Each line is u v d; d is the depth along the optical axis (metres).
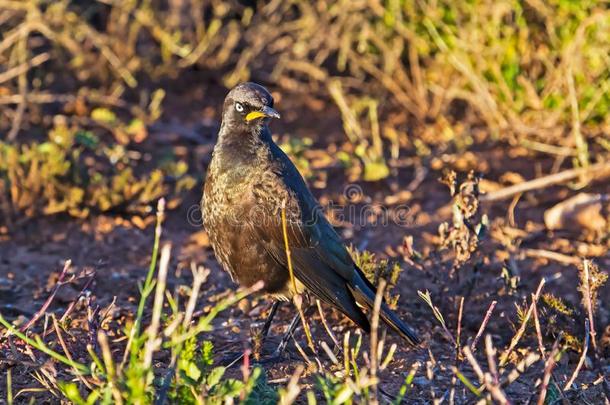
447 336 8.76
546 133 14.91
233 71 17.39
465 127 15.42
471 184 10.05
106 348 6.47
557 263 11.73
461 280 10.95
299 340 9.69
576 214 12.62
